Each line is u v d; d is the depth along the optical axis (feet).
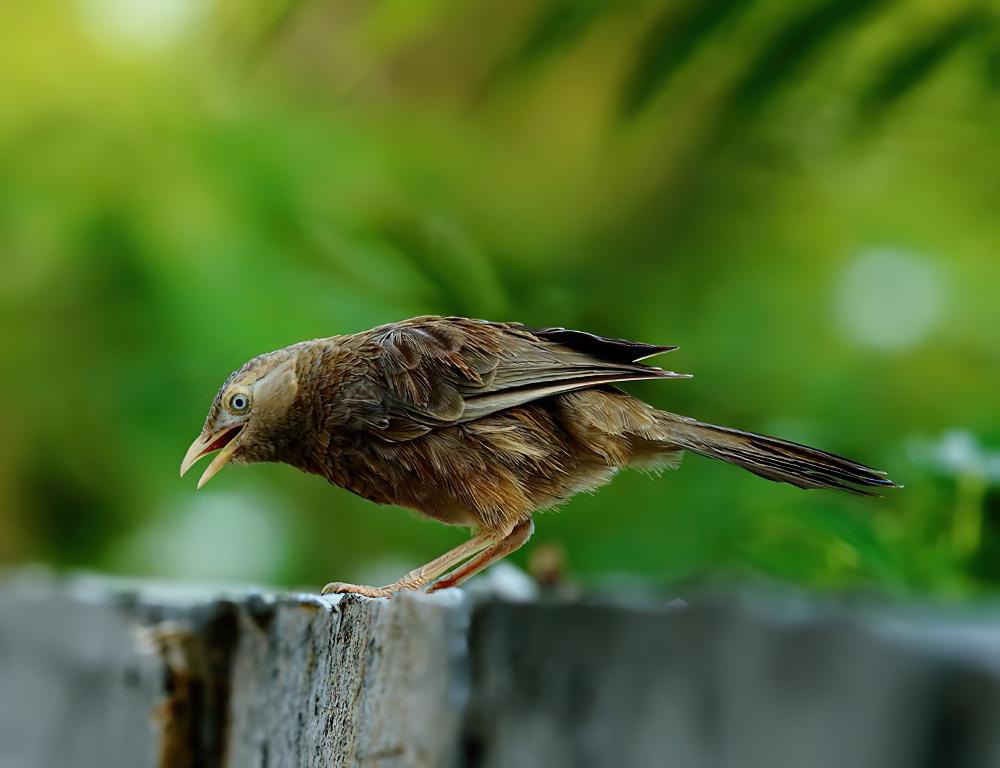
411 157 47.67
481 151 51.57
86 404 43.37
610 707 12.69
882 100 34.27
